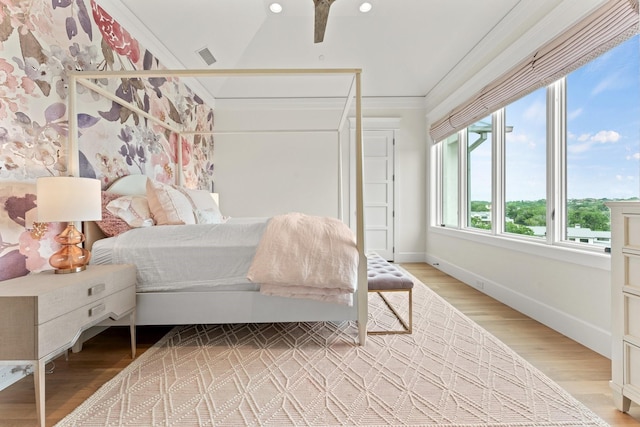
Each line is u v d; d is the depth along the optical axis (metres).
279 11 3.26
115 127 2.36
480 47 3.11
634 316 1.25
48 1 1.76
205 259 1.89
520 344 1.93
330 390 1.45
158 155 2.99
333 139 4.71
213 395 1.41
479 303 2.74
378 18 3.29
